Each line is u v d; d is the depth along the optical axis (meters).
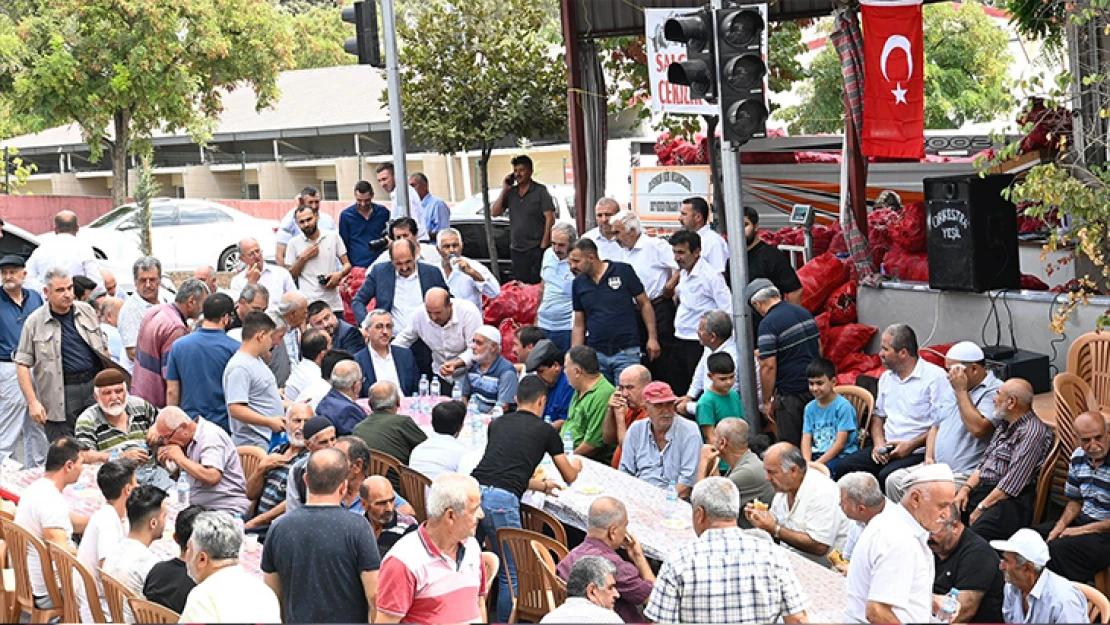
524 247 16.06
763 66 8.91
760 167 16.91
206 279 14.03
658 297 12.12
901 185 16.42
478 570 6.27
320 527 6.20
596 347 11.45
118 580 6.86
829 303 12.35
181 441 8.58
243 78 33.22
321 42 54.81
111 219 25.70
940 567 6.86
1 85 31.56
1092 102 9.94
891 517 6.11
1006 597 7.05
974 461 8.98
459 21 16.95
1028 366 10.33
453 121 16.77
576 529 9.34
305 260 13.53
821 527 7.75
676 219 16.20
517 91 16.88
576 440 10.16
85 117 31.50
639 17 16.16
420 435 9.17
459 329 11.58
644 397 9.17
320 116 39.31
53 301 11.43
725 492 6.06
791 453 7.77
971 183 10.92
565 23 16.30
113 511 7.52
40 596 7.77
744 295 9.37
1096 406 8.88
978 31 29.50
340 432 9.36
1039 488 8.59
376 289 12.39
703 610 5.97
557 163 33.72
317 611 6.18
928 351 11.16
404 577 6.02
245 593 5.34
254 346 9.70
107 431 9.91
